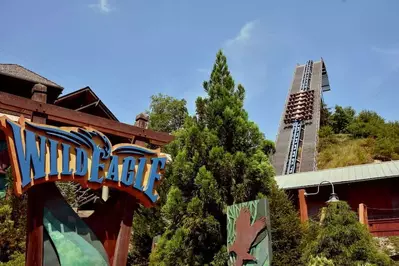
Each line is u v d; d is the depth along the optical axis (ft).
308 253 33.60
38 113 28.66
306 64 225.15
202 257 36.86
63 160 27.68
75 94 73.87
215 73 44.57
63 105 75.56
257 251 30.86
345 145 143.02
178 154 39.83
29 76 75.15
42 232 26.91
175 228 38.63
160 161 32.12
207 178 37.35
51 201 27.99
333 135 156.25
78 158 28.19
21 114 28.04
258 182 39.60
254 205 32.09
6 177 52.54
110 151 29.86
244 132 41.01
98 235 30.35
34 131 26.96
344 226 32.14
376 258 30.78
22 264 40.57
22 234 46.37
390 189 75.15
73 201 59.31
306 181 79.00
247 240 31.96
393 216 72.23
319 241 32.94
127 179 30.35
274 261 37.50
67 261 27.48
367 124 161.89
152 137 33.83
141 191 30.83
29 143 26.48
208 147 40.16
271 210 39.58
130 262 52.13
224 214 38.27
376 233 53.31
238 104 42.55
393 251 48.52
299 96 179.63
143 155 31.55
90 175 28.55
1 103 27.30
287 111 169.99
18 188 25.41
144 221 52.08
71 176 27.78
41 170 26.61
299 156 135.33
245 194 38.42
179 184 39.75
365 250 30.86
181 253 36.52
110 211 31.42
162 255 38.14
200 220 36.14
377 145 132.87
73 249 28.02
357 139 150.41
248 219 32.42
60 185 58.49
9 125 26.09
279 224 39.17
